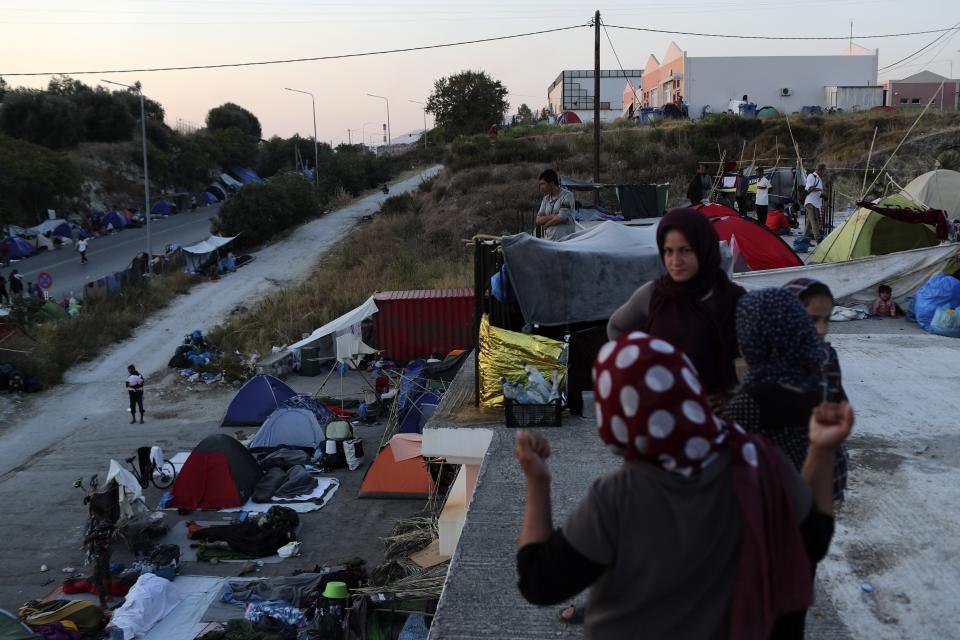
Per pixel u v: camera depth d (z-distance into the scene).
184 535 14.81
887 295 10.71
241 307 32.88
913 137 37.50
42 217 54.97
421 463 16.30
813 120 43.72
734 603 1.59
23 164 53.56
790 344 2.13
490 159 48.16
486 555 3.75
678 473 1.59
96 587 12.59
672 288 3.12
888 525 4.06
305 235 48.50
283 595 12.09
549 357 5.79
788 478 1.71
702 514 1.58
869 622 3.29
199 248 38.84
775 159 38.69
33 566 13.82
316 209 53.41
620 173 41.91
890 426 5.51
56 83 76.69
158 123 80.62
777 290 2.19
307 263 41.09
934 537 3.92
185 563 13.80
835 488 2.63
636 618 1.66
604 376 1.64
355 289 31.16
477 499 4.39
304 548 14.16
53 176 55.34
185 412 22.36
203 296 35.16
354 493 16.50
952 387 6.41
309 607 11.59
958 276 10.80
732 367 3.10
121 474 14.74
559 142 48.81
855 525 4.08
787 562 1.66
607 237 6.66
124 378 25.45
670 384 1.56
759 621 1.59
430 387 20.34
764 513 1.64
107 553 12.76
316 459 17.98
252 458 17.08
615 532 1.61
